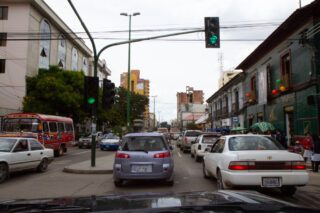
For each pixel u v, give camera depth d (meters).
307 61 19.92
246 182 7.21
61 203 2.64
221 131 36.94
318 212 2.42
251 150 7.95
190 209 2.28
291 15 20.12
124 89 62.88
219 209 2.32
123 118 59.12
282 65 24.33
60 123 24.16
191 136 26.41
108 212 2.20
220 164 8.20
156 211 2.22
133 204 2.44
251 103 32.12
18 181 11.21
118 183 9.95
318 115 18.50
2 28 35.78
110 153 26.83
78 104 36.34
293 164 7.41
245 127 35.19
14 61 35.50
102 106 15.07
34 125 20.69
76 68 52.94
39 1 36.91
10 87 35.31
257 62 30.48
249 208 2.37
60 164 17.50
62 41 45.88
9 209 2.47
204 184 10.20
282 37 23.75
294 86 21.81
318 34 19.08
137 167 9.53
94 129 14.41
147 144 9.91
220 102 50.41
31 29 36.41
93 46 14.66
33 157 12.81
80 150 31.52
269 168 7.32
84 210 2.31
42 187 9.91
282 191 8.31
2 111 32.31
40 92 34.81
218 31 14.40
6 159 11.06
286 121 23.98
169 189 9.36
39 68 38.16
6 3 35.88
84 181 11.09
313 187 9.66
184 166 15.81
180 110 116.12
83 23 13.98
